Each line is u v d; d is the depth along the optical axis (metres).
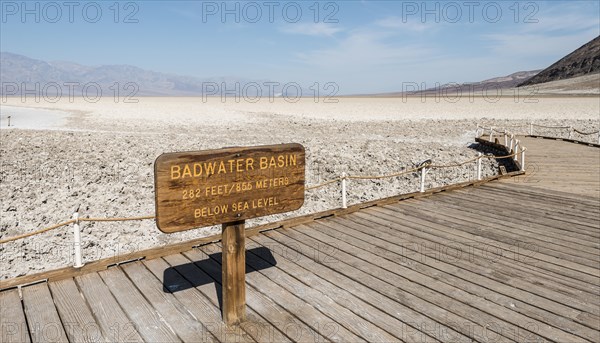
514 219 8.26
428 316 4.48
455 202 9.59
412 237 7.10
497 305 4.75
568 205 9.38
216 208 3.99
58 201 12.90
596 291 5.11
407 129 38.12
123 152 21.86
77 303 4.67
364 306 4.69
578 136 31.30
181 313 4.49
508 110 65.19
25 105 82.56
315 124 44.09
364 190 15.23
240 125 42.97
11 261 8.76
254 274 5.54
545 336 4.12
